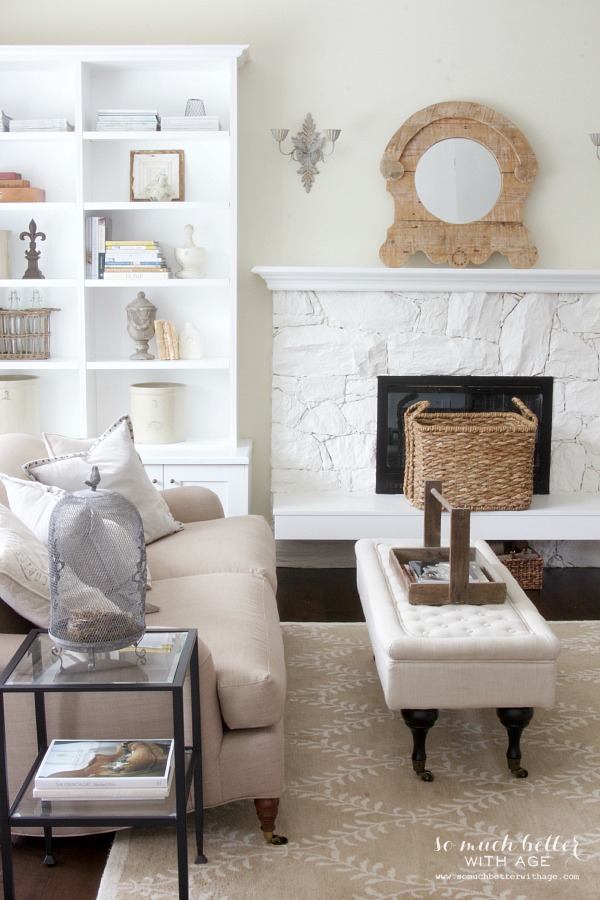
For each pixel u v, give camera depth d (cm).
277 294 450
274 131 431
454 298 451
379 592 282
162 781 191
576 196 455
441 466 426
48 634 213
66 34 441
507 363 458
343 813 241
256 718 221
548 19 443
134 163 443
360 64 445
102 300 455
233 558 306
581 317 455
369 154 450
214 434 470
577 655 349
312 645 360
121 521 204
